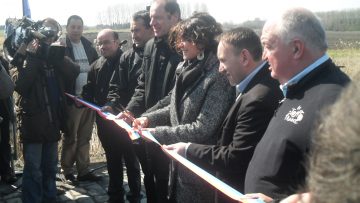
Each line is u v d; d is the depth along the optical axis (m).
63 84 4.41
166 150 2.52
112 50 4.59
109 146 4.48
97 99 4.72
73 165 5.77
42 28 4.15
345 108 0.68
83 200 4.70
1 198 4.66
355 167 0.63
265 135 1.90
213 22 2.79
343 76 1.75
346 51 15.37
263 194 1.77
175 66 3.45
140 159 3.98
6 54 4.46
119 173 4.55
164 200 3.56
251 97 2.20
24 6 5.73
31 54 4.00
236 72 2.36
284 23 1.83
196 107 2.71
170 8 3.47
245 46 2.30
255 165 1.90
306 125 1.66
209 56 2.72
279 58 1.85
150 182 3.99
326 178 0.68
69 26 5.26
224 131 2.40
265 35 1.91
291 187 1.62
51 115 4.15
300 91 1.78
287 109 1.79
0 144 4.95
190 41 2.71
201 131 2.62
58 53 4.16
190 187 2.74
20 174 5.30
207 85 2.65
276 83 2.22
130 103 3.89
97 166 5.81
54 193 4.44
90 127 5.25
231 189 1.87
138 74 4.21
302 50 1.79
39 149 4.16
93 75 4.82
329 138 0.69
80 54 5.35
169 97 3.41
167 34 3.51
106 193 4.90
